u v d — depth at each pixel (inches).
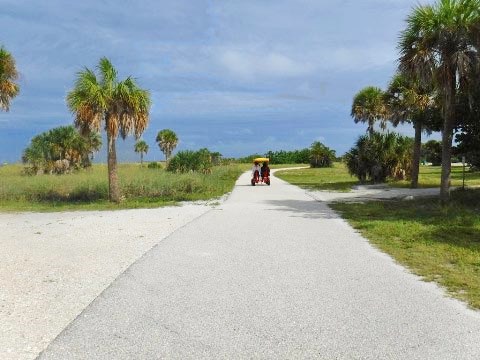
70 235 471.8
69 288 275.0
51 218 636.1
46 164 1734.7
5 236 472.1
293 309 234.7
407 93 1045.8
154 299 252.5
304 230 485.1
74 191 978.7
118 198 883.4
